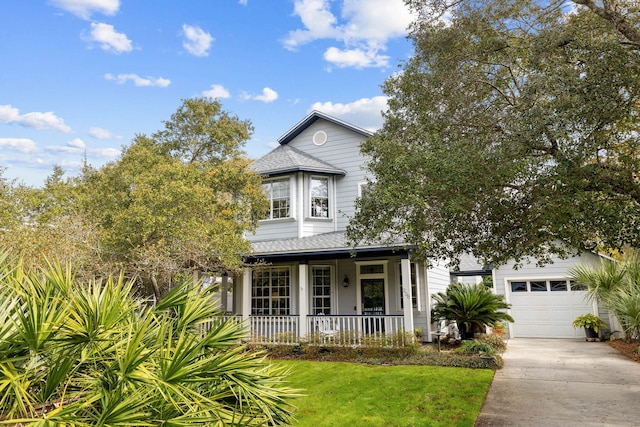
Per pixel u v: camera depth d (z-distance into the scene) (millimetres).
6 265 4355
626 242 6293
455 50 8156
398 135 8422
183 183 12312
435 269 17438
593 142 5973
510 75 8195
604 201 6164
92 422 3090
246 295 14359
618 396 7918
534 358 12391
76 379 3531
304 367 11227
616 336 15695
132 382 3270
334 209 16703
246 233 16672
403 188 6816
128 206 12945
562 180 5914
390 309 14922
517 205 6879
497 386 8891
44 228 10766
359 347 12328
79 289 4176
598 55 6242
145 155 15141
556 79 6129
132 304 4395
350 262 15664
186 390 3420
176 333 4508
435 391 8312
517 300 18547
